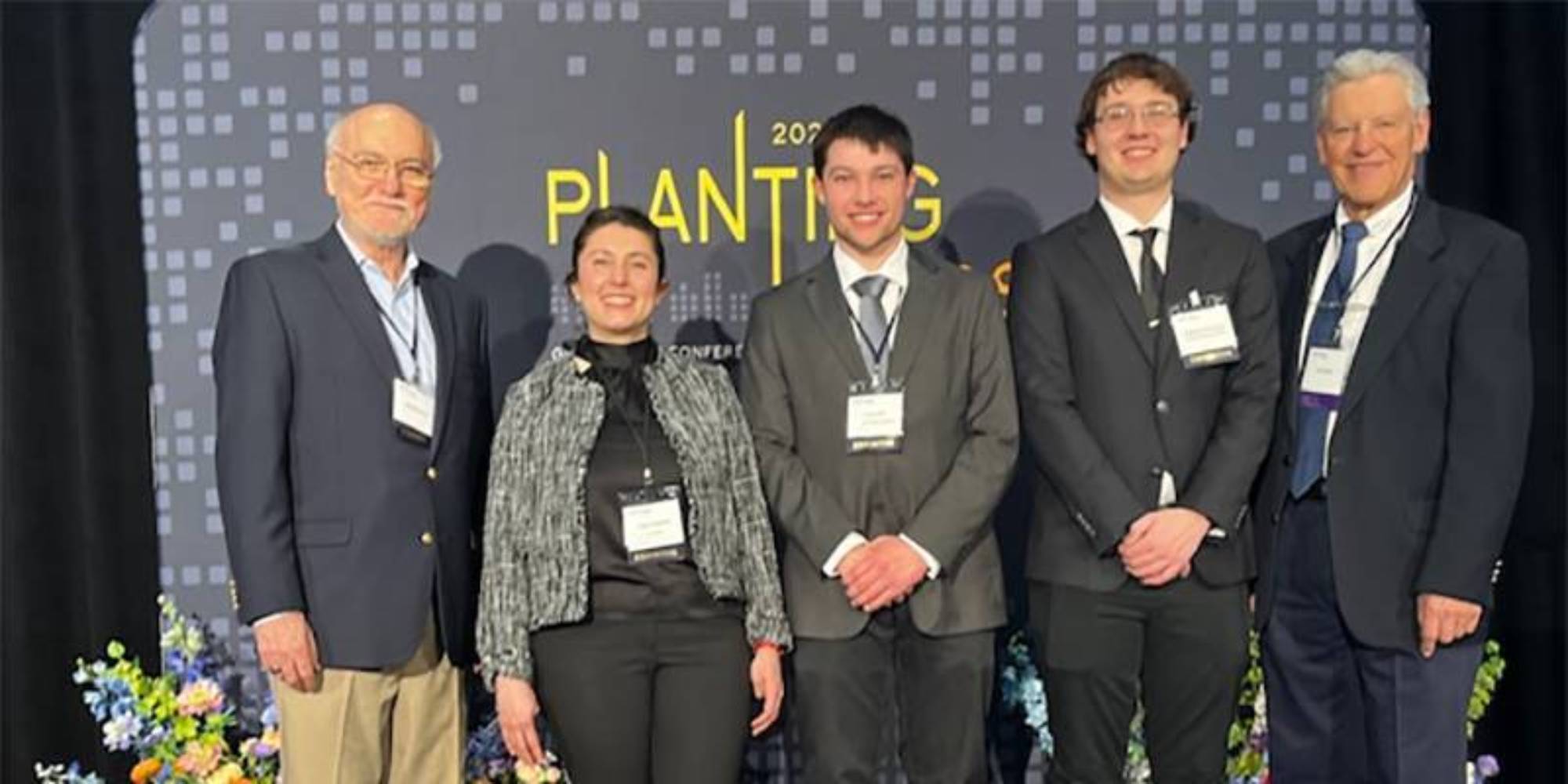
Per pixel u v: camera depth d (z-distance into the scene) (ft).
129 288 9.75
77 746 9.94
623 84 9.60
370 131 7.14
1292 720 7.72
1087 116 7.41
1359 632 7.18
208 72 9.50
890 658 7.54
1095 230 7.41
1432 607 7.00
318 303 7.09
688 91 9.61
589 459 6.89
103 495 9.77
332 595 7.00
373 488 7.05
